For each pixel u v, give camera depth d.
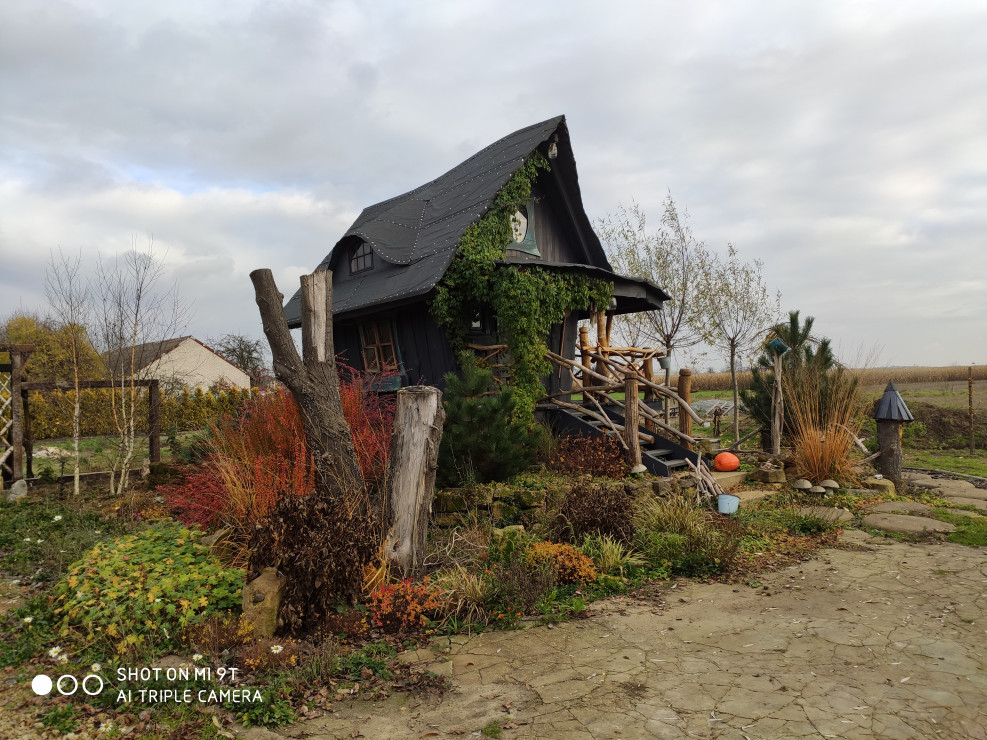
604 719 3.77
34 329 28.83
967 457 15.13
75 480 10.75
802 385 11.62
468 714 3.91
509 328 10.38
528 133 12.92
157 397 12.21
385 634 5.18
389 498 6.17
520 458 8.84
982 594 5.78
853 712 3.74
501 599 5.59
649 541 7.10
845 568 6.70
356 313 11.97
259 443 8.25
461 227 10.98
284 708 3.96
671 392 10.76
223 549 6.49
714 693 4.04
